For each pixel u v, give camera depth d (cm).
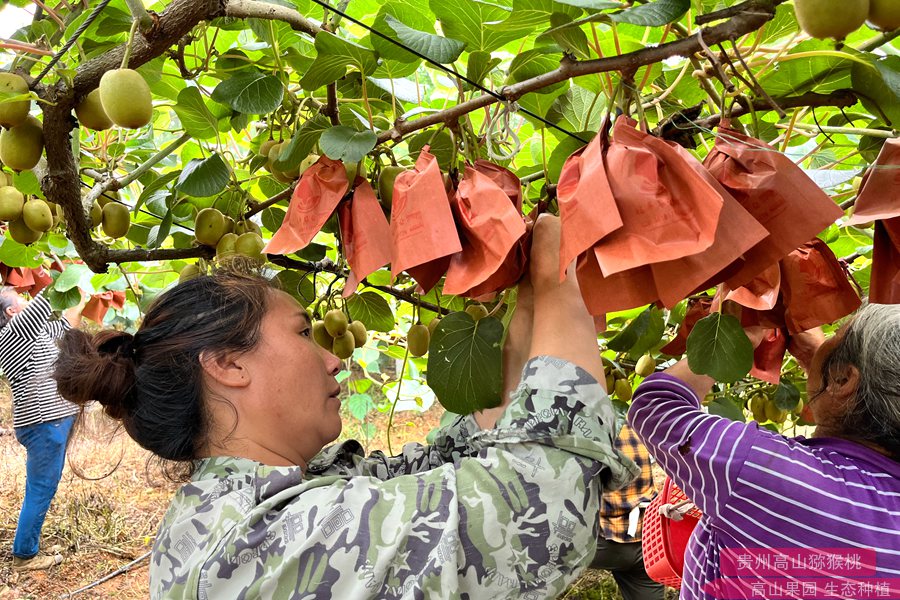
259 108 125
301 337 109
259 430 103
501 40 113
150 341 104
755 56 113
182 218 172
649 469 270
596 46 103
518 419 89
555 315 96
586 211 79
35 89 100
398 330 313
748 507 114
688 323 158
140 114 96
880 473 114
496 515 84
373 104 150
